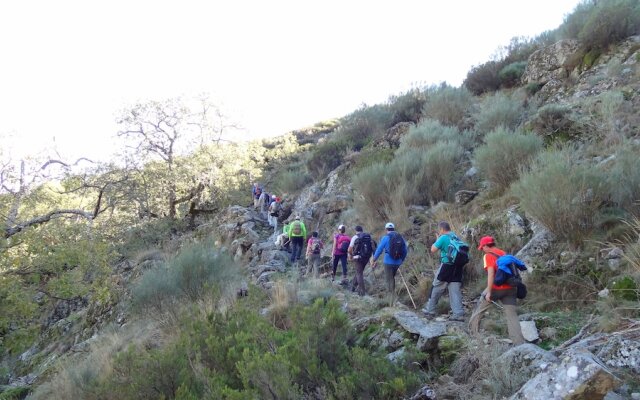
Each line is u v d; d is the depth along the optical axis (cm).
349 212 1409
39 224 1416
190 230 2248
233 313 618
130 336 905
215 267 983
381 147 1756
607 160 823
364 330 654
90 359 824
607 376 323
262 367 435
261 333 550
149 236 2133
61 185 1769
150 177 2241
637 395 365
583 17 1708
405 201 1174
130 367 531
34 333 1127
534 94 1584
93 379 591
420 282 799
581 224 672
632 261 570
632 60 1331
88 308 1638
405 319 620
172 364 501
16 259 1070
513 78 1858
